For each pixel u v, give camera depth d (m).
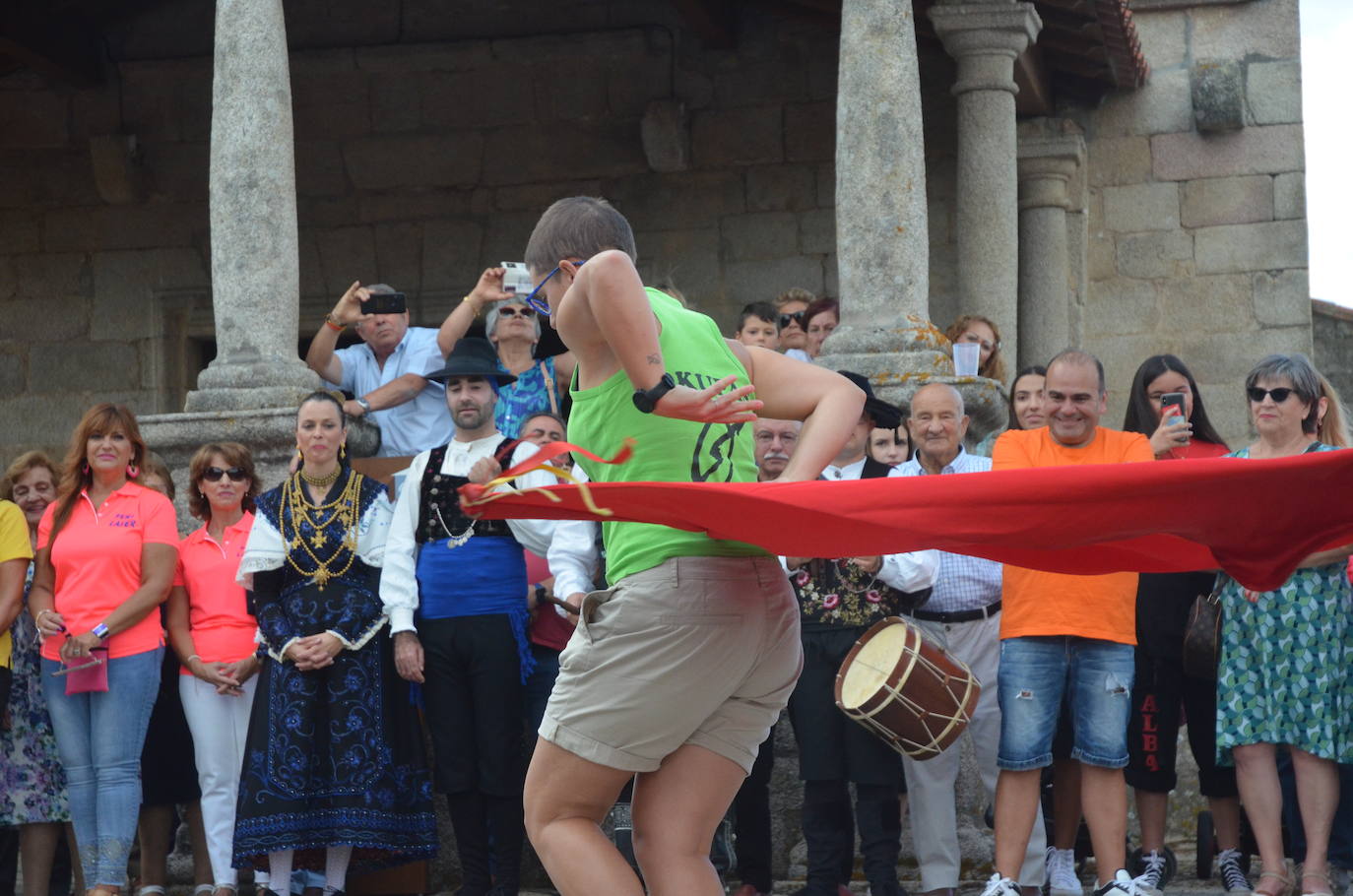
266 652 7.49
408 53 14.84
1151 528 3.58
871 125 9.55
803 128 14.34
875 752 7.02
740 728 3.76
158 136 15.02
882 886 6.97
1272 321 13.62
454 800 7.45
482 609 7.43
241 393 9.45
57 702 7.66
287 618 7.45
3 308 15.17
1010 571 6.96
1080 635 6.80
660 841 3.71
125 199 14.99
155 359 14.95
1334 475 3.41
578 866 3.70
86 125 15.08
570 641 3.80
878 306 9.45
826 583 7.21
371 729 7.39
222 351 9.72
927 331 9.36
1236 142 13.73
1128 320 13.84
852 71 9.62
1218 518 3.58
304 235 15.00
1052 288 13.57
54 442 15.03
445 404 9.88
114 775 7.57
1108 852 6.76
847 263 9.55
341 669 7.39
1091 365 7.08
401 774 7.50
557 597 7.23
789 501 3.31
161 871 8.15
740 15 14.44
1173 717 7.36
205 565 7.94
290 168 9.92
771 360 3.95
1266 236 13.66
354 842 7.25
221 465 8.05
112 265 15.05
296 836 7.23
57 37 14.41
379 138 14.91
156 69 15.00
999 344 10.31
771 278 14.35
